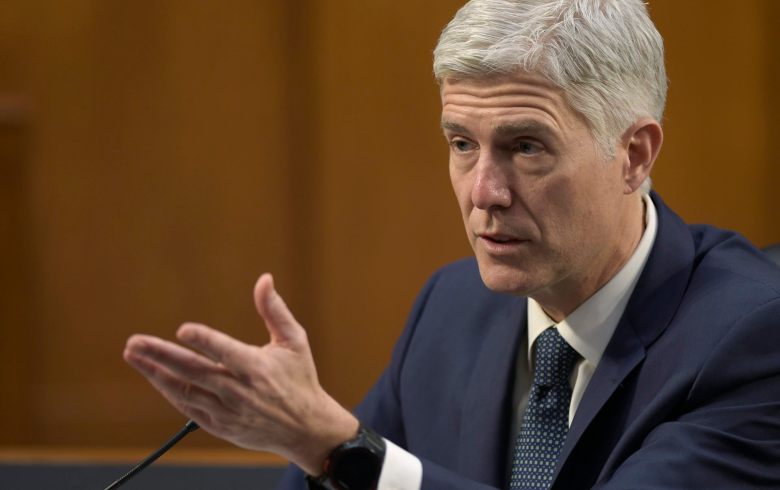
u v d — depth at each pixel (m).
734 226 11.95
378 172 12.43
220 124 12.57
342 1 12.36
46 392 12.83
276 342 4.14
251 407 4.05
